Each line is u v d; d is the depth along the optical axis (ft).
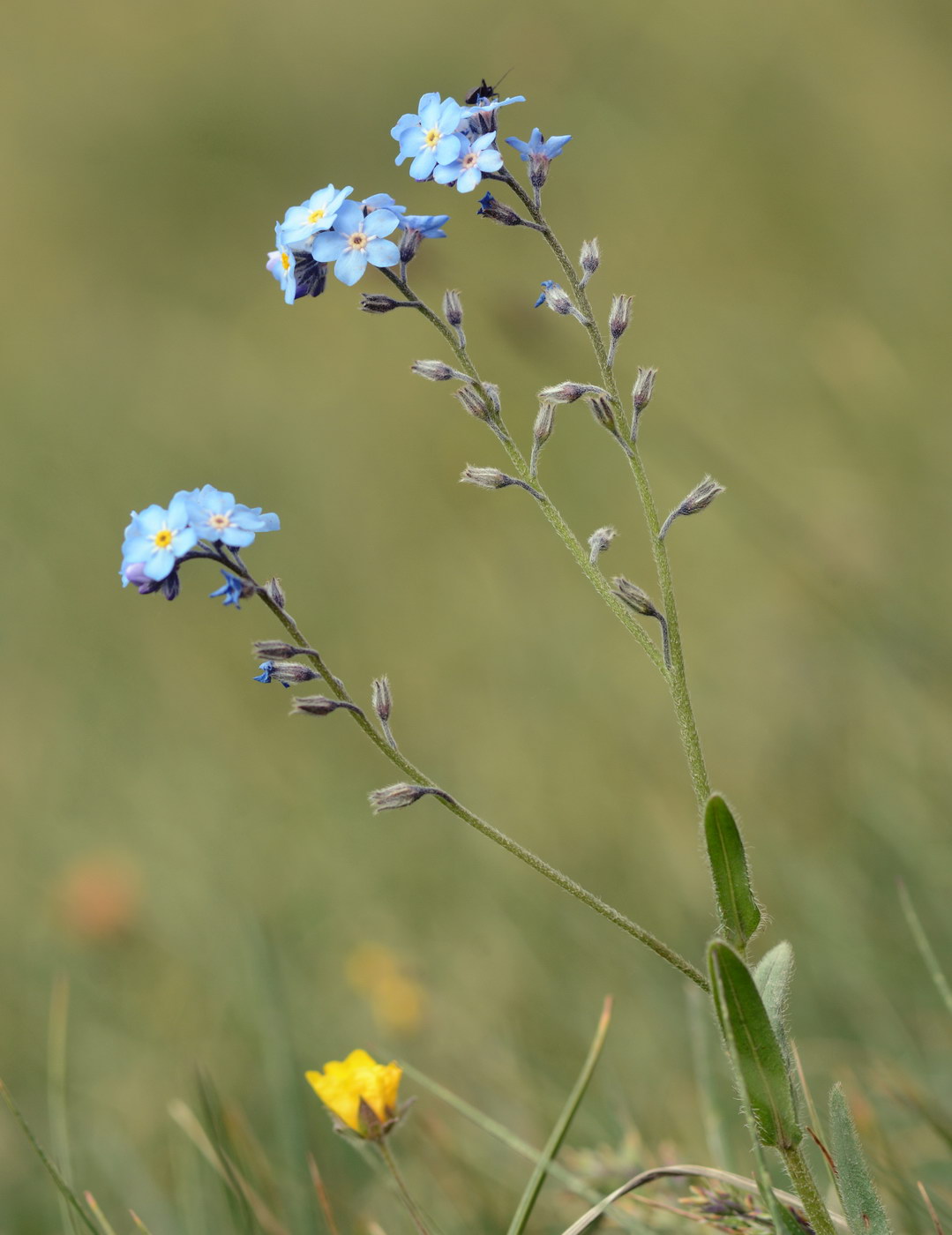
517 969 22.77
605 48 55.57
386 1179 15.07
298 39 68.69
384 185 61.00
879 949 19.19
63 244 64.75
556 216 48.08
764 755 26.32
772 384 36.81
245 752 33.81
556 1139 12.14
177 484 46.09
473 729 31.99
